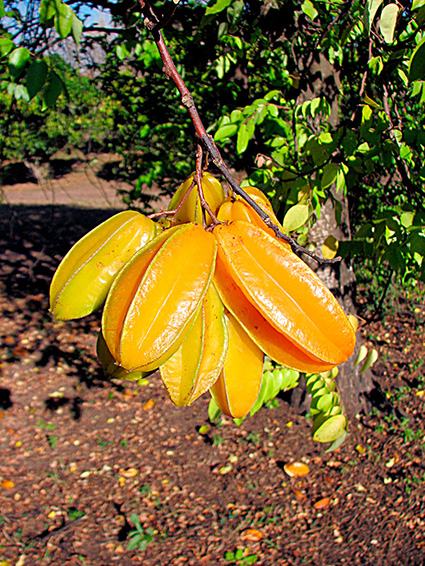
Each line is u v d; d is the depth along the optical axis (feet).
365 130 6.46
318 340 2.62
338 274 15.96
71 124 27.17
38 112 21.90
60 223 43.16
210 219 2.97
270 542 14.44
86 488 16.42
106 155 34.22
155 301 2.45
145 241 2.92
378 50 6.70
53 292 2.86
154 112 18.40
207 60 14.48
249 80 16.83
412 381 21.52
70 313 2.84
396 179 12.67
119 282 2.56
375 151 6.89
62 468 17.24
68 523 15.05
